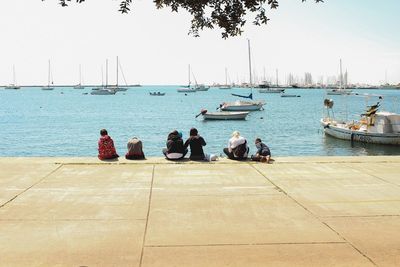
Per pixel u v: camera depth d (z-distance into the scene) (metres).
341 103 113.62
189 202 8.06
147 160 12.05
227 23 5.32
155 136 42.56
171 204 7.92
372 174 10.59
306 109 86.50
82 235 6.24
